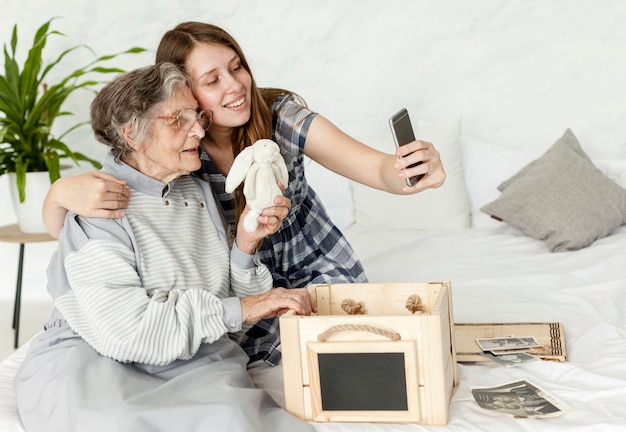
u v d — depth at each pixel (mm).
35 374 1608
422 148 1650
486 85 3545
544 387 1620
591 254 2680
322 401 1535
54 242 3830
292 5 3584
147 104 1633
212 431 1406
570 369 1682
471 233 3104
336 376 1522
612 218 2889
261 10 3602
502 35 3502
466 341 1891
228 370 1614
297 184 2025
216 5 3613
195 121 1681
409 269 2660
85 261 1604
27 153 3342
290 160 1979
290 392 1550
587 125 3512
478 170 3322
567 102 3510
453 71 3553
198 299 1592
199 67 1760
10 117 3281
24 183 3158
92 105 1694
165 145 1659
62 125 3732
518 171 3268
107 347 1542
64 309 1629
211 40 1775
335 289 1744
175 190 1786
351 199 3447
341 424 1524
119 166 1716
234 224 2023
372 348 1496
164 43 1820
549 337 1881
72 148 3752
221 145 1910
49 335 1714
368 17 3561
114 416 1385
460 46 3531
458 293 2342
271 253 2080
